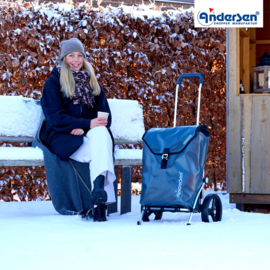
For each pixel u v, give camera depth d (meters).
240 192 8.52
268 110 8.41
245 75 11.70
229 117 8.61
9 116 7.31
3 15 10.31
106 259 3.55
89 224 5.80
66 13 10.75
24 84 10.73
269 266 3.28
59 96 6.96
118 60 11.03
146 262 3.43
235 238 4.52
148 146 6.11
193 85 11.59
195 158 5.88
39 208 8.49
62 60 7.15
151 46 11.27
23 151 6.71
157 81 11.44
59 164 6.83
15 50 10.44
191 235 4.73
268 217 6.77
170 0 17.23
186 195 5.79
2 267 3.33
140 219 5.90
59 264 3.40
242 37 11.67
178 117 11.61
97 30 10.91
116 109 7.98
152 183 5.94
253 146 8.48
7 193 10.43
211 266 3.28
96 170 6.18
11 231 5.11
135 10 11.32
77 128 6.67
